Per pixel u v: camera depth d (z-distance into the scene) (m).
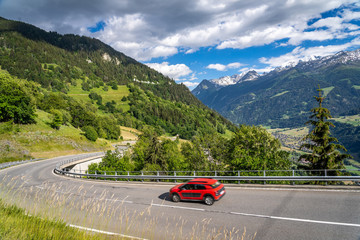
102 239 6.86
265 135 31.88
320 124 23.70
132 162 54.28
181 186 14.19
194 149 42.31
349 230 8.37
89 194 17.33
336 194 12.69
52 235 5.78
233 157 32.75
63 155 70.75
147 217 11.46
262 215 10.60
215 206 12.64
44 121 83.19
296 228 8.91
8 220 6.24
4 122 67.06
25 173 36.19
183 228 9.76
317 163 24.02
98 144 92.44
